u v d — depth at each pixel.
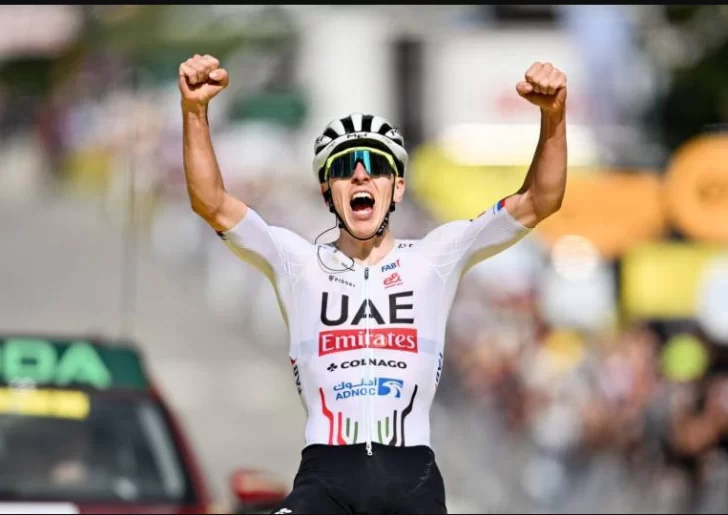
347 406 14.91
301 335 15.23
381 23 91.38
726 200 40.16
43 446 23.47
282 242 15.47
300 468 14.96
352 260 15.41
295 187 89.62
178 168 104.69
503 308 48.25
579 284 42.44
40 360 24.88
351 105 99.88
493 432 42.88
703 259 39.53
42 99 181.00
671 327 38.97
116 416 24.08
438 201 50.97
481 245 15.47
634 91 58.91
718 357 35.22
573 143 48.97
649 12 58.19
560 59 67.31
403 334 15.14
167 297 84.44
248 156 102.06
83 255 100.56
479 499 36.03
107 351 25.62
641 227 42.41
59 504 22.34
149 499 22.88
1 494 22.53
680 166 40.44
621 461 36.44
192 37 111.75
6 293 83.38
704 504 32.88
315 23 101.56
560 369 40.88
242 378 63.41
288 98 105.56
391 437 14.85
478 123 68.88
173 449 23.81
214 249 85.12
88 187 145.00
